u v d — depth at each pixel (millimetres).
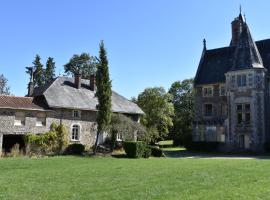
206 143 45844
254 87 42844
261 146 42094
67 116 38656
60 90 40281
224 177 16250
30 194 12414
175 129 69938
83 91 42375
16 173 18734
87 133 39969
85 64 72438
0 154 31828
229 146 44312
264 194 11758
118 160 28641
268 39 48500
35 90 42812
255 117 42562
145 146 33688
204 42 54406
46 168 21484
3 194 12461
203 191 12445
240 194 11773
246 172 18312
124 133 36500
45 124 37000
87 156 32625
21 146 36500
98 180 15688
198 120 49688
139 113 43938
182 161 27094
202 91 50281
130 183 14656
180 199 11062
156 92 61031
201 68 52344
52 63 82625
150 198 11352
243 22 47000
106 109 34656
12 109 34969
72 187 13758
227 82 45281
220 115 48031
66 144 36812
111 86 35219
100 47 35062
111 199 11312
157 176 16984
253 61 43719
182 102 74500
